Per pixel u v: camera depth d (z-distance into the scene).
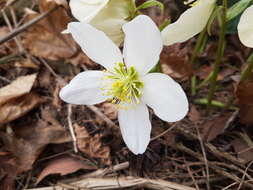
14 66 0.37
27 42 0.38
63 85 0.36
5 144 0.33
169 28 0.25
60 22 0.38
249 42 0.24
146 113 0.27
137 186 0.31
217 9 0.26
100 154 0.32
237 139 0.32
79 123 0.34
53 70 0.38
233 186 0.30
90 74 0.28
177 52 0.37
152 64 0.26
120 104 0.27
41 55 0.38
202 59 0.39
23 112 0.34
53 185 0.31
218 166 0.31
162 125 0.33
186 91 0.36
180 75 0.36
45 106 0.35
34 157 0.32
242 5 0.27
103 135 0.33
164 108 0.26
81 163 0.32
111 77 0.27
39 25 0.38
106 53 0.27
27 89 0.35
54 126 0.34
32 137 0.33
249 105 0.32
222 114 0.34
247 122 0.32
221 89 0.36
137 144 0.27
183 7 0.39
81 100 0.28
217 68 0.31
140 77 0.26
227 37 0.39
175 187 0.30
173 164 0.32
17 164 0.32
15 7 0.41
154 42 0.25
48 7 0.38
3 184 0.31
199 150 0.32
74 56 0.38
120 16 0.28
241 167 0.31
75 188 0.31
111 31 0.28
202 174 0.31
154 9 0.40
